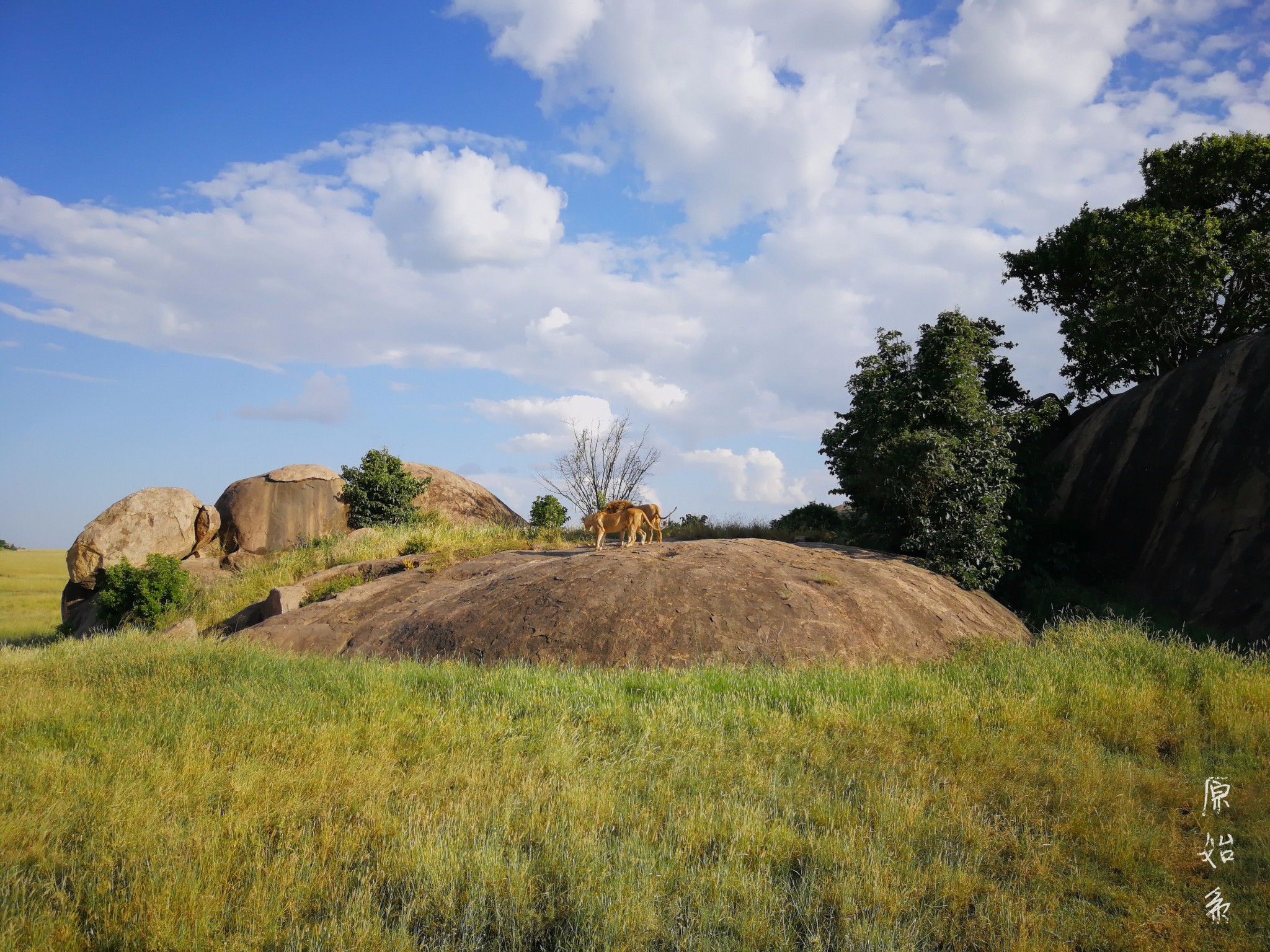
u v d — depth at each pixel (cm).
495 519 3023
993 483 1583
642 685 937
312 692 902
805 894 471
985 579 1543
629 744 732
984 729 791
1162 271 2062
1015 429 1645
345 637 1316
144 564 2175
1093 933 453
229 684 936
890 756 718
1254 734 782
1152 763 735
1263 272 2117
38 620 2612
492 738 742
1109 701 872
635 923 432
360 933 411
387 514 2578
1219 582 1576
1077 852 553
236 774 629
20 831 524
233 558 2345
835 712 816
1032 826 591
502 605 1249
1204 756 750
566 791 600
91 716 805
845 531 2009
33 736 733
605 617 1164
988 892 489
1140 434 1980
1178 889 510
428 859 491
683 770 671
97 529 2217
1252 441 1664
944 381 1586
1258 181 2361
